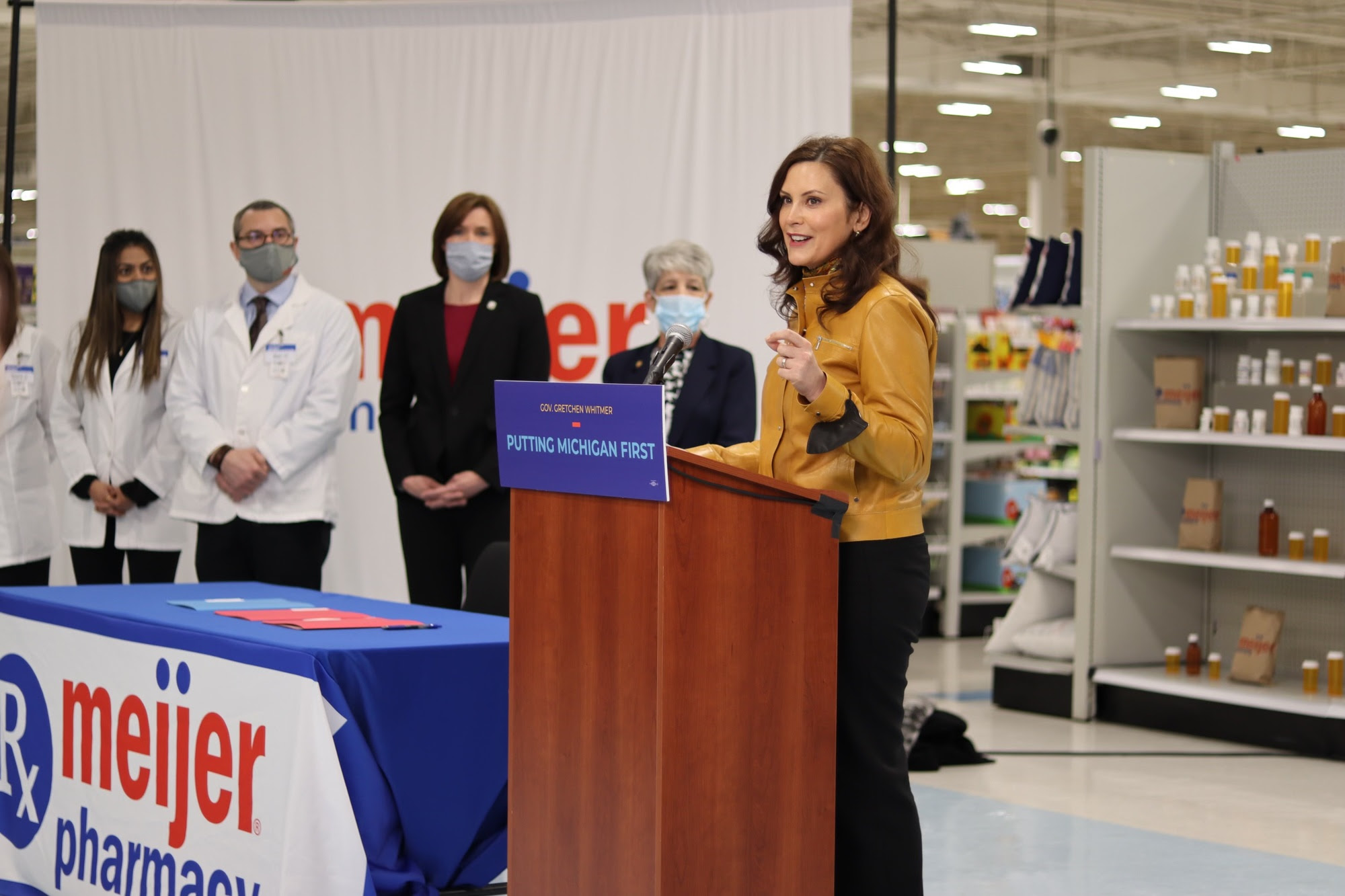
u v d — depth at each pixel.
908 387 2.56
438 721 3.05
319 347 5.27
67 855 3.50
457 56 5.57
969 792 5.00
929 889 3.83
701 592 2.38
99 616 3.46
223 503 5.20
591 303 5.51
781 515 2.48
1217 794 5.00
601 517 2.46
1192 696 6.00
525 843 2.62
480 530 5.25
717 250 5.39
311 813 2.82
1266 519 6.04
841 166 2.63
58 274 5.74
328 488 5.30
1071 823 4.57
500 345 5.29
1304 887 3.89
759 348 5.36
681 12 5.39
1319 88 13.38
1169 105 14.39
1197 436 5.99
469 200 5.35
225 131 5.68
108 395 5.60
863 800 2.66
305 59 5.64
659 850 2.35
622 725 2.42
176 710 3.19
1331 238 6.15
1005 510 9.34
